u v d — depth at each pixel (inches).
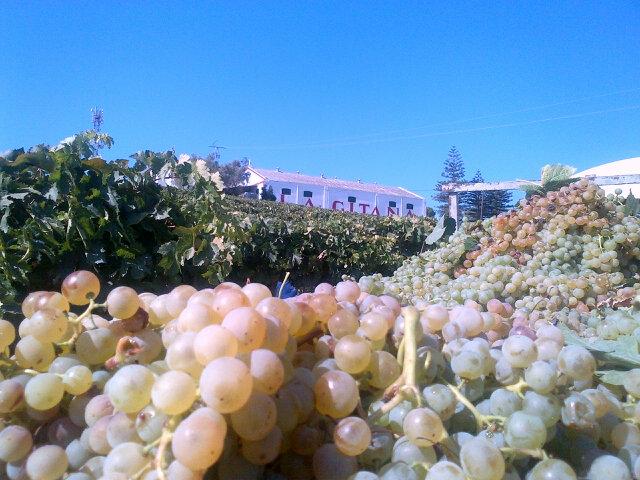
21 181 155.1
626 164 423.5
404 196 2353.6
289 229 284.0
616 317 71.1
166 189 187.6
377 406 46.6
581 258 138.5
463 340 53.1
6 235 144.9
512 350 47.8
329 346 52.6
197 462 36.9
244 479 41.4
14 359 54.0
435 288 143.7
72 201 152.9
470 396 48.0
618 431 46.9
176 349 42.8
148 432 41.7
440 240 217.5
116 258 162.7
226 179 2472.9
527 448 42.2
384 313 54.4
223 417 39.4
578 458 45.0
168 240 180.5
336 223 362.0
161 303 57.7
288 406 42.5
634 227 136.1
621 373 53.7
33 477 44.1
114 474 39.8
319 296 55.7
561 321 93.4
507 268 129.5
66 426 49.6
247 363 42.0
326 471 41.1
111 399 42.9
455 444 43.7
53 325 52.7
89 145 176.1
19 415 49.8
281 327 45.4
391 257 344.2
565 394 47.6
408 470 40.6
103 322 56.4
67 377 49.3
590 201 139.9
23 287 148.9
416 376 47.8
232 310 45.5
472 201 1987.0
